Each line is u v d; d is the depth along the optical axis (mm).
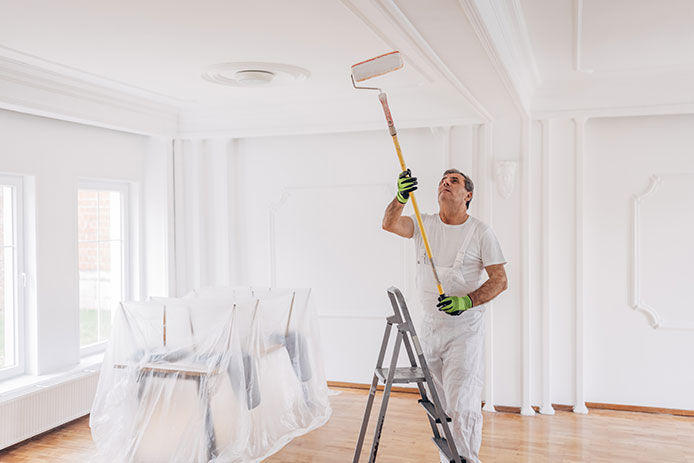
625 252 4484
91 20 2949
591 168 4531
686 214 4367
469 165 4691
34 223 4215
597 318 4543
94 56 3598
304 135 5332
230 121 5234
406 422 4188
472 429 2854
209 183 5477
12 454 3648
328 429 4043
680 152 4367
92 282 4906
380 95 2701
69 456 3615
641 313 4469
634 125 4445
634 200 4441
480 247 2953
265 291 4137
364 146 5164
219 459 3199
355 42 3336
